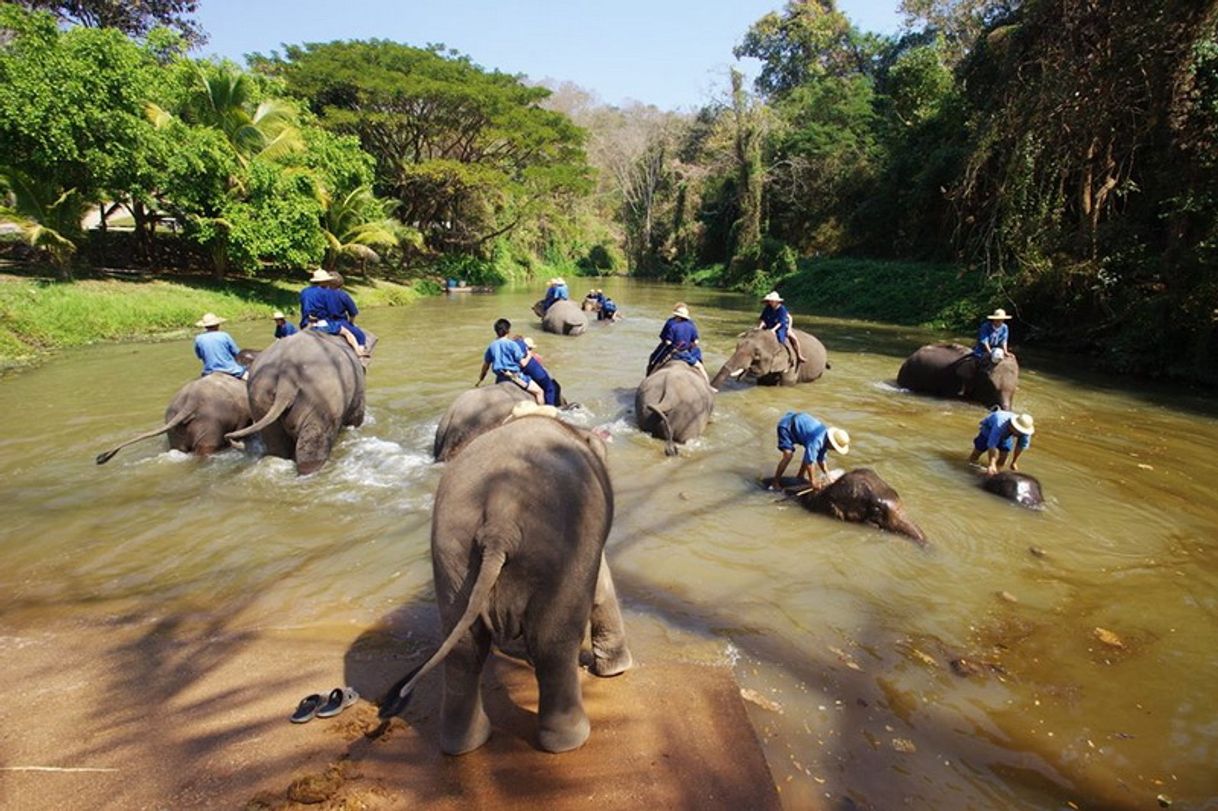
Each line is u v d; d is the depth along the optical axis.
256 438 7.11
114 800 2.56
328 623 3.93
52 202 15.13
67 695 3.22
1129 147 13.78
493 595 2.48
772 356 10.41
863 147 34.81
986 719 3.29
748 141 36.59
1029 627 4.12
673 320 8.69
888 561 4.93
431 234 34.72
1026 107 14.30
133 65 14.88
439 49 32.16
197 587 4.30
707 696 3.27
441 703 3.05
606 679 3.38
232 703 3.17
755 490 6.23
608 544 5.07
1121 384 11.80
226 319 16.12
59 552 4.71
